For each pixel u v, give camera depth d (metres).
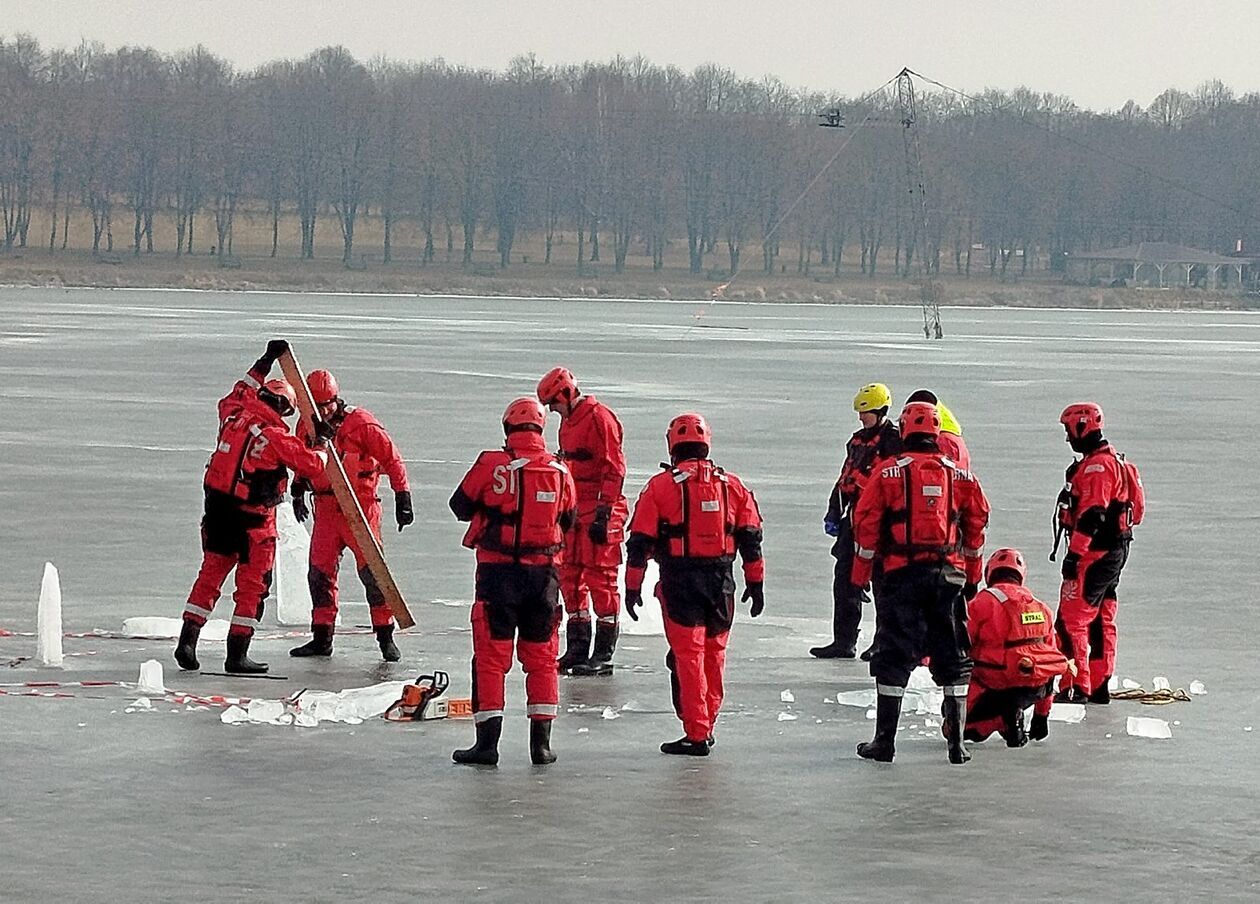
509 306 123.62
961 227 193.62
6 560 16.77
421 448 28.22
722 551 10.12
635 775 9.52
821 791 9.24
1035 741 10.50
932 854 8.16
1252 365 64.88
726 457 28.34
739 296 165.25
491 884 7.62
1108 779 9.57
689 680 10.01
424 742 10.19
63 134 172.62
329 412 12.64
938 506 9.90
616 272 180.00
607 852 8.10
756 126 189.88
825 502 22.56
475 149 179.50
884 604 9.98
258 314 91.88
